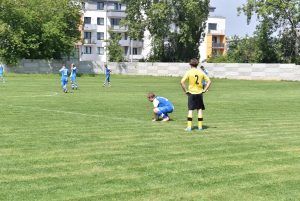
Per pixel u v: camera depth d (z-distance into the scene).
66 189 7.55
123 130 13.91
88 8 106.44
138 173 8.63
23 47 62.34
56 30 63.41
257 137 12.95
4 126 14.48
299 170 9.09
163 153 10.49
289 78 59.19
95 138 12.38
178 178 8.33
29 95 28.17
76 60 68.50
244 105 23.55
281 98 28.94
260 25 67.56
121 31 102.81
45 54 65.31
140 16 71.75
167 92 33.25
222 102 25.33
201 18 70.88
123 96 28.44
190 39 70.69
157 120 16.55
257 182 8.16
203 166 9.27
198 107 14.08
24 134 12.94
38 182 7.94
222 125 15.46
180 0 69.62
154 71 68.25
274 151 10.93
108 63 70.12
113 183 7.94
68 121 15.89
